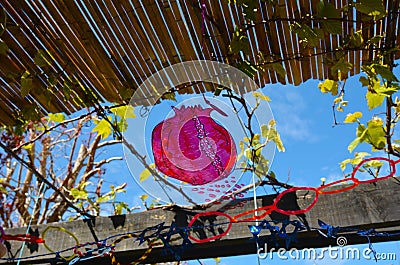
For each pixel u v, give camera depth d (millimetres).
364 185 1253
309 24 1357
